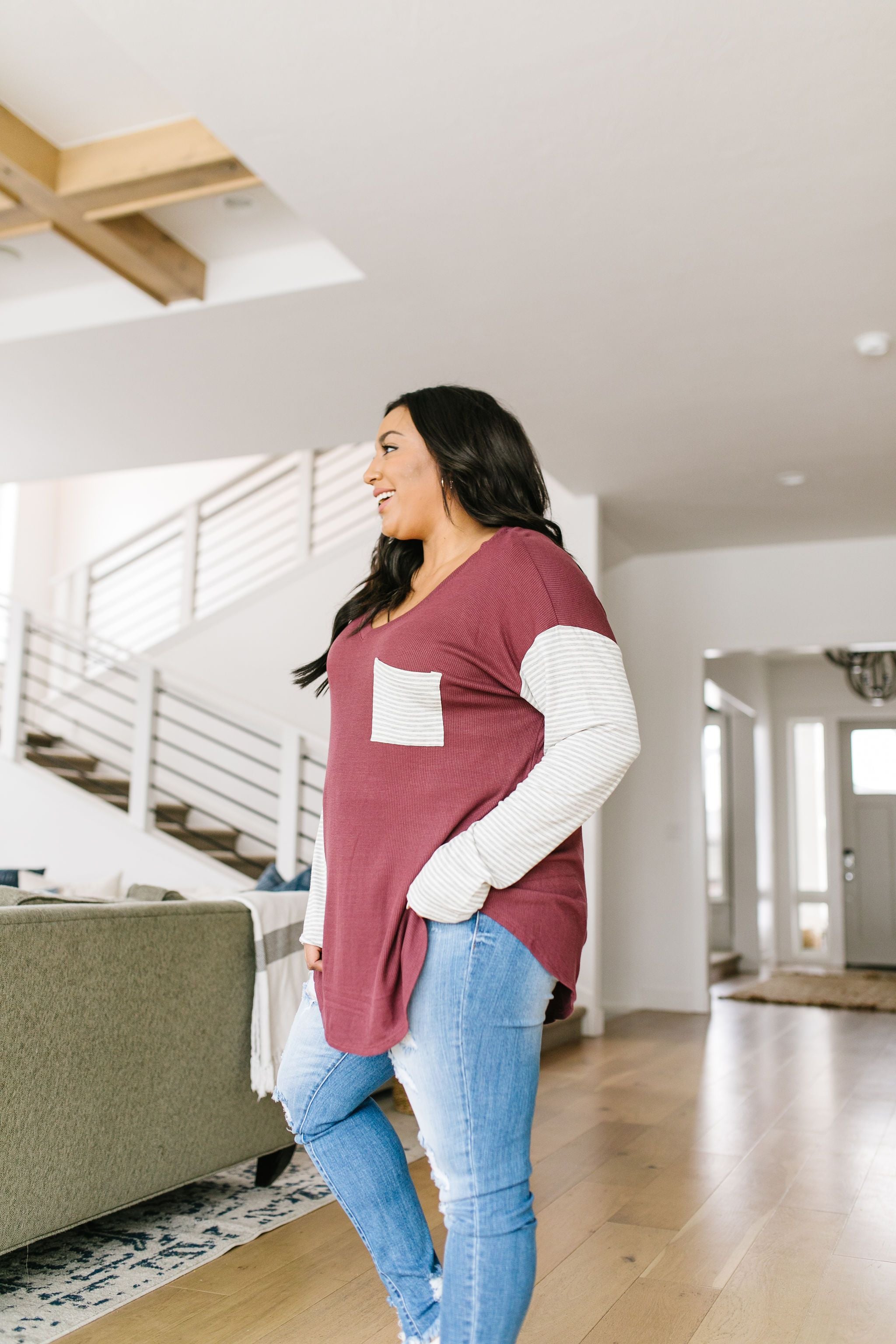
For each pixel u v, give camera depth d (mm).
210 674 6320
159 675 5230
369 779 1185
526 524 1268
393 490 1320
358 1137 1293
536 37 2355
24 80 2934
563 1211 2389
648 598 6480
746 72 2453
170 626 8148
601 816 5277
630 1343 1685
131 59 2820
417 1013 1107
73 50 2811
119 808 5500
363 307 3611
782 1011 6191
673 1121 3301
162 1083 2090
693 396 4246
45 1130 1821
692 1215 2371
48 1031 1835
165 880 4988
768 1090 3826
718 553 6379
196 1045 2188
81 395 4469
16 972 1781
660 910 6227
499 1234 1087
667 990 6152
